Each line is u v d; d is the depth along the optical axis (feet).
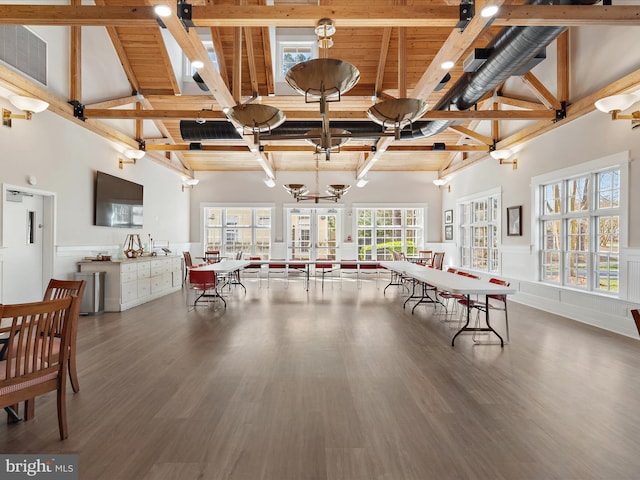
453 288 13.60
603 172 17.54
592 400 9.33
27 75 15.96
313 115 21.44
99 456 6.91
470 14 10.76
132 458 6.86
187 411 8.70
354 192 39.17
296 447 7.23
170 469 6.54
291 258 39.22
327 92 10.46
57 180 17.97
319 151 15.99
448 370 11.37
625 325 15.53
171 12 10.39
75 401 9.23
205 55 13.58
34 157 16.42
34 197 16.90
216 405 9.02
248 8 10.80
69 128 18.81
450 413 8.63
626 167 15.67
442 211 38.73
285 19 10.96
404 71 17.67
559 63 19.22
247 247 39.22
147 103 26.11
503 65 13.78
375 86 25.25
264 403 9.12
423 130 22.17
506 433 7.77
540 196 21.94
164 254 29.71
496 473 6.46
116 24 11.26
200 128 22.66
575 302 18.52
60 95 18.17
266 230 39.24
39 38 16.66
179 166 34.86
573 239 19.56
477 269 30.17
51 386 7.32
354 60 24.03
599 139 17.08
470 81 16.28
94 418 8.36
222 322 17.62
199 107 27.30
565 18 10.59
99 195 21.29
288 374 11.02
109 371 11.28
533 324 17.40
